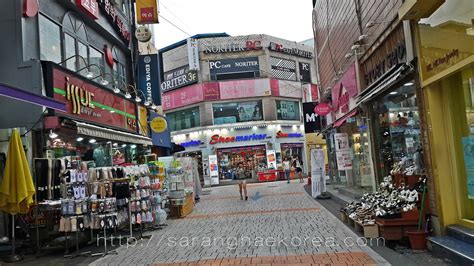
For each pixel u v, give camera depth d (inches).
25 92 292.0
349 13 537.0
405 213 295.6
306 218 450.0
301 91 1656.0
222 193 956.0
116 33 684.7
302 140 1625.2
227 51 1545.3
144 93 762.8
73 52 522.0
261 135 1517.0
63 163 380.2
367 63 474.6
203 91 1507.1
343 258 265.7
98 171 367.6
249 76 1552.7
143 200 414.0
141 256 318.0
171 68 1606.8
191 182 617.6
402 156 395.9
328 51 750.5
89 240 380.8
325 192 666.2
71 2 509.0
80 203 340.8
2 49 395.9
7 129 364.5
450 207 281.4
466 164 273.9
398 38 350.6
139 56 770.2
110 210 349.7
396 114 408.8
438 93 290.8
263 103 1542.8
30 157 374.6
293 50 1653.5
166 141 915.4
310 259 269.0
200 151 1514.5
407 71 316.5
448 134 286.7
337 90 677.3
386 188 371.2
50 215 362.3
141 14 679.7
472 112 263.7
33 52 414.3
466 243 250.4
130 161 676.1
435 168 287.4
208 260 286.5
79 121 466.6
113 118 588.1
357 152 603.2
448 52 256.8
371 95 387.9
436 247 258.7
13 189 320.8
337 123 633.6
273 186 1070.4
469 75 263.1
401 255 265.6
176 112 1601.9
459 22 241.8
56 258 332.5
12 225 337.1
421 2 263.3
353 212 371.6
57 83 420.2
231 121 1523.1
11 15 398.9
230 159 1509.6
